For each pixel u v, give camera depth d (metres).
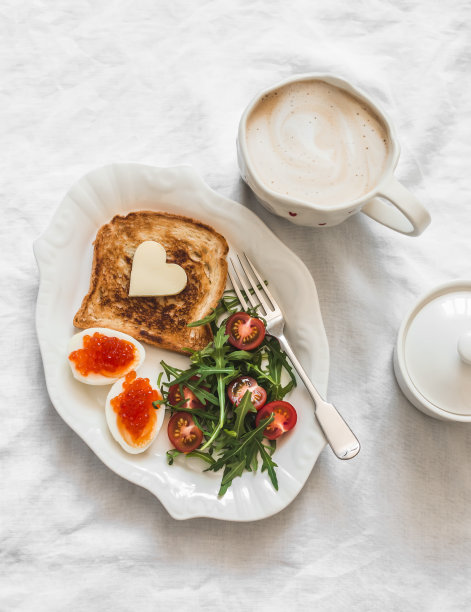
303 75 0.63
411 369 0.64
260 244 0.66
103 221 0.68
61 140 0.70
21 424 0.67
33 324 0.68
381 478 0.67
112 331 0.65
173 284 0.67
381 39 0.73
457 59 0.72
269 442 0.66
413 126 0.72
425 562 0.67
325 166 0.63
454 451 0.68
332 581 0.66
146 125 0.71
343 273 0.69
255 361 0.66
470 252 0.70
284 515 0.67
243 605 0.66
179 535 0.67
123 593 0.66
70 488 0.66
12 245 0.69
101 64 0.71
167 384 0.64
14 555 0.66
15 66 0.71
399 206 0.61
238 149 0.63
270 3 0.72
